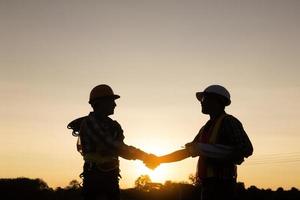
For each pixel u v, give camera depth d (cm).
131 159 1030
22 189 6056
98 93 1020
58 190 5194
